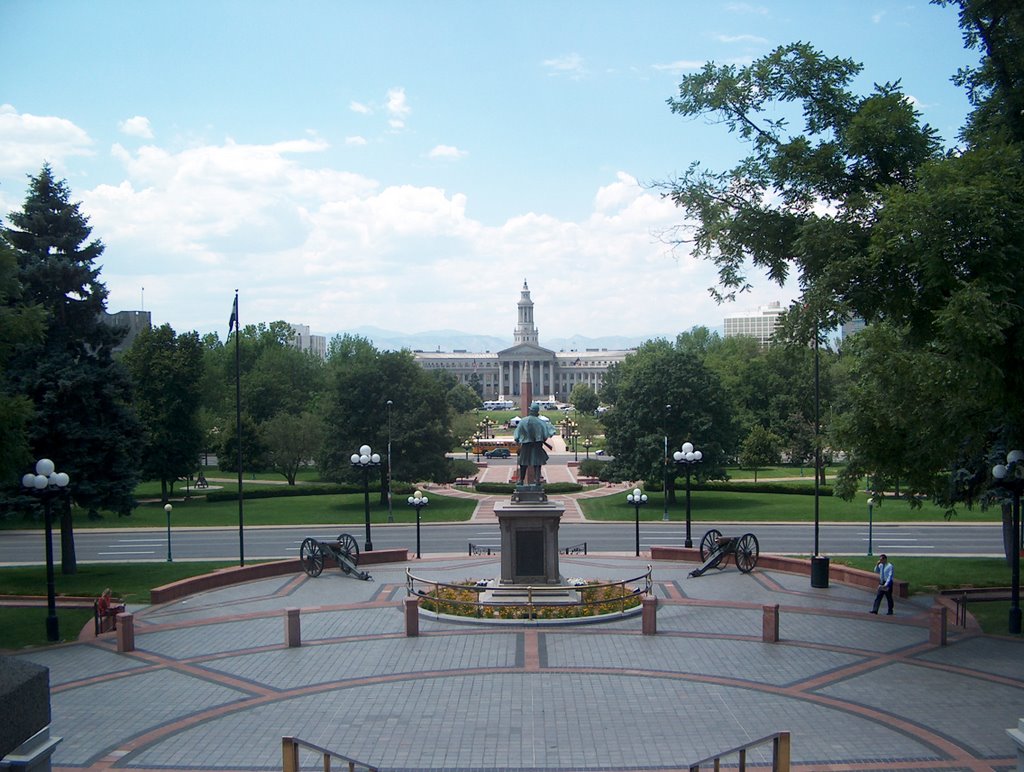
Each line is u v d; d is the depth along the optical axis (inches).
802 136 1240.2
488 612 1253.1
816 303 1096.8
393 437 3063.5
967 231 987.3
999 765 748.6
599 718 867.4
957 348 971.9
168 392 3070.9
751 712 880.3
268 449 3730.3
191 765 769.6
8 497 1740.9
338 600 1424.7
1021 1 1119.0
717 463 2972.4
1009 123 1203.2
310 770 747.4
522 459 1371.8
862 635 1168.8
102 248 1871.3
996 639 1149.1
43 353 1780.3
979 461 1617.9
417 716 879.7
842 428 1432.1
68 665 1093.8
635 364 5191.9
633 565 1729.8
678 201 1376.7
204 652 1130.7
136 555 2124.8
